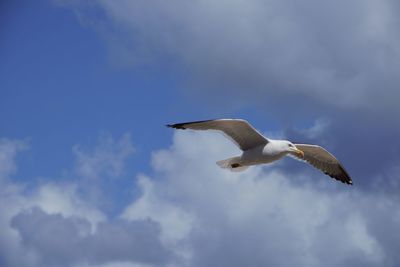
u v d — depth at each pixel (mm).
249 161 15328
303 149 16781
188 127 14961
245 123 14875
